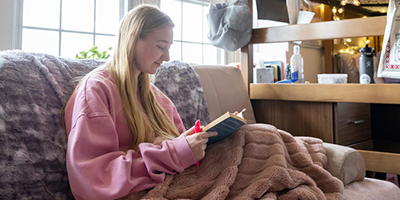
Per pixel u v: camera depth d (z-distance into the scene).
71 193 0.86
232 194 0.84
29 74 0.89
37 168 0.81
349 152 1.13
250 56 1.93
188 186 0.85
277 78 2.15
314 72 2.99
